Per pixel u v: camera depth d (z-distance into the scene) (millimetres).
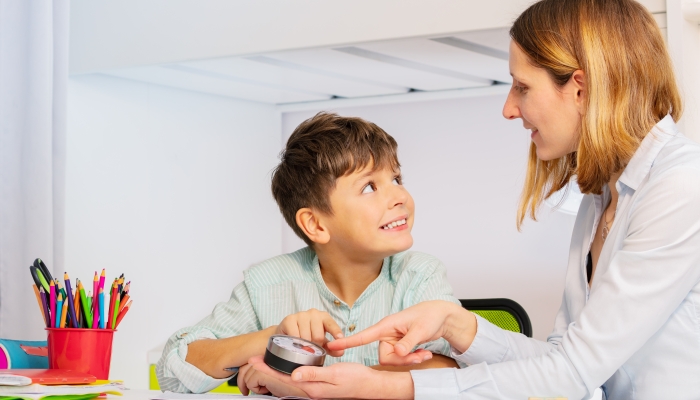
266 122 2455
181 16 1858
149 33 1890
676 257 818
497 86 2174
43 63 1760
